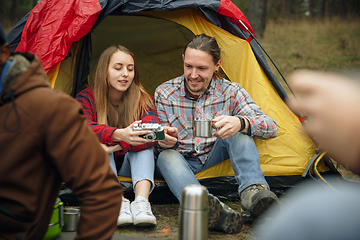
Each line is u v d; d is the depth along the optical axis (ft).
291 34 36.96
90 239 3.25
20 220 3.24
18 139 3.10
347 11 42.55
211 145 8.21
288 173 8.38
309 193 1.66
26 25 8.17
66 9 8.15
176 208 7.83
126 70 7.70
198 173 8.25
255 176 6.91
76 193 3.35
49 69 7.96
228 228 6.25
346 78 1.51
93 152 3.31
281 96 8.95
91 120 7.64
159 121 7.93
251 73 8.92
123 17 11.75
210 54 7.57
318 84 1.50
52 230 5.71
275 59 30.50
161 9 8.36
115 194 3.39
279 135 8.53
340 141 1.45
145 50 12.17
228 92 8.22
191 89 7.95
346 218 1.51
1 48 3.25
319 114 1.48
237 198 8.37
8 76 3.19
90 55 8.86
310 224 1.52
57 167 3.32
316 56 30.73
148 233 6.28
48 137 3.17
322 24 39.99
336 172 8.50
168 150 7.59
